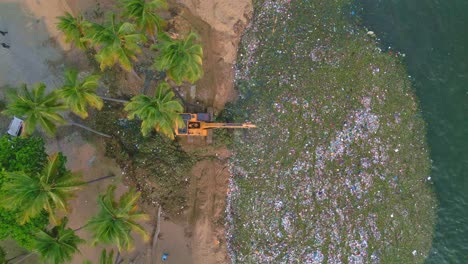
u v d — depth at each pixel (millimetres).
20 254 32781
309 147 35062
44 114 26344
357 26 36188
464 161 35750
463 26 36625
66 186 25047
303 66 35594
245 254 34500
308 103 35312
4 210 25844
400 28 36500
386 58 36000
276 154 35062
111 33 25641
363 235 34531
